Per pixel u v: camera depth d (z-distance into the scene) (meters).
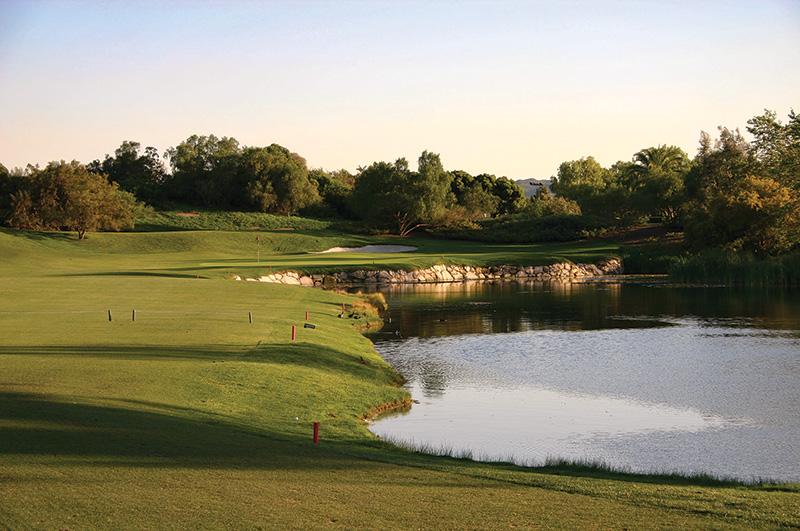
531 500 10.12
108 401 15.67
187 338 26.78
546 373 27.11
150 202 135.00
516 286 71.31
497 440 18.00
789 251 77.81
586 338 35.81
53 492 9.16
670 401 22.39
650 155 137.25
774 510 9.78
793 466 15.88
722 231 82.00
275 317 34.75
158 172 167.88
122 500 9.05
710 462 16.17
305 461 12.12
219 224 122.88
